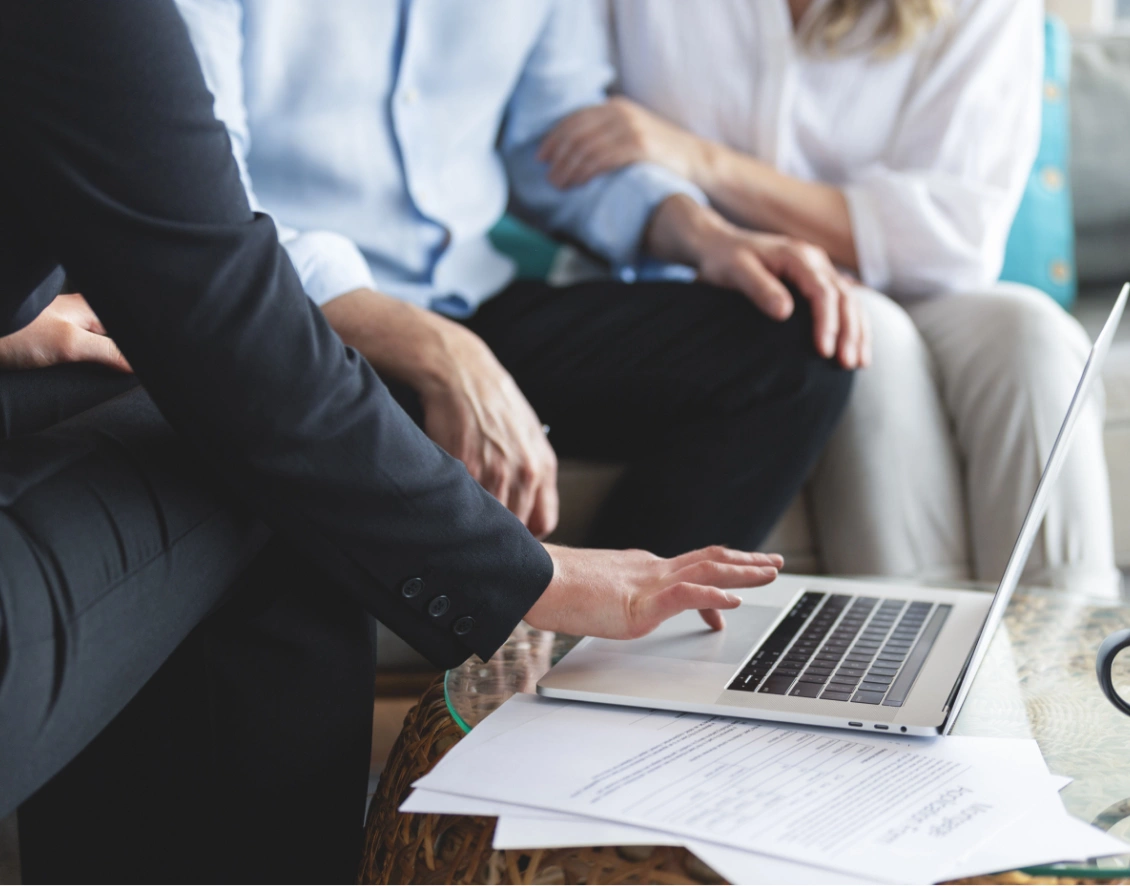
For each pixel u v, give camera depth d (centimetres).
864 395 141
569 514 135
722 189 165
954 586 99
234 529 68
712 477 125
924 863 50
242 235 61
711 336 133
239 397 60
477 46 146
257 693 73
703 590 72
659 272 168
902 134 174
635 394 131
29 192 56
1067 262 206
